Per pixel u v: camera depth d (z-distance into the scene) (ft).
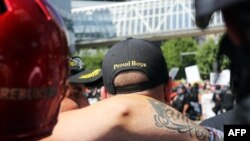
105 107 6.95
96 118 6.88
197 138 7.11
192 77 90.27
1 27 4.74
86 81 10.70
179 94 80.02
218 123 10.77
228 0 3.72
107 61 8.25
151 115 6.98
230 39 4.02
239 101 4.06
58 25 5.33
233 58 4.14
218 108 70.74
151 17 173.78
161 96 8.21
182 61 256.52
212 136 7.23
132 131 6.84
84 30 190.70
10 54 4.77
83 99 10.56
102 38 187.83
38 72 4.98
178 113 7.29
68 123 6.89
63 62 5.44
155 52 8.20
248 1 3.70
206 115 77.82
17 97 4.88
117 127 6.81
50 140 6.77
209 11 3.77
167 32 167.32
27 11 4.91
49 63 5.11
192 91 81.56
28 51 4.85
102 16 189.98
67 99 9.98
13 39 4.77
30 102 4.99
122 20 184.55
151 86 8.04
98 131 6.79
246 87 3.94
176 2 165.17
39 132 5.25
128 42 8.23
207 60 200.03
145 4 178.09
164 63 8.36
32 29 4.89
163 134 6.95
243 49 3.91
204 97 78.18
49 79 5.15
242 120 4.04
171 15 168.14
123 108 6.90
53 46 5.17
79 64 11.12
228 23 3.89
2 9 4.87
